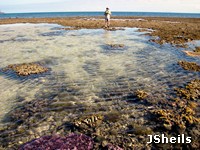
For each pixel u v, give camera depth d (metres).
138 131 8.40
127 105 10.62
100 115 9.59
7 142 7.95
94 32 38.34
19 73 15.09
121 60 18.84
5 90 12.60
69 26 50.16
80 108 10.40
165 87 12.81
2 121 9.36
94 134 8.24
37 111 10.17
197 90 12.16
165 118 9.12
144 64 17.59
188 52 21.88
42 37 32.62
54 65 17.38
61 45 25.81
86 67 16.80
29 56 20.41
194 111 9.94
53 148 7.18
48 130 8.64
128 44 26.42
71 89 12.65
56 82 13.72
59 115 9.79
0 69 16.31
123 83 13.46
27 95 11.93
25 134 8.41
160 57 19.91
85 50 22.91
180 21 67.62
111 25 51.34
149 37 32.09
